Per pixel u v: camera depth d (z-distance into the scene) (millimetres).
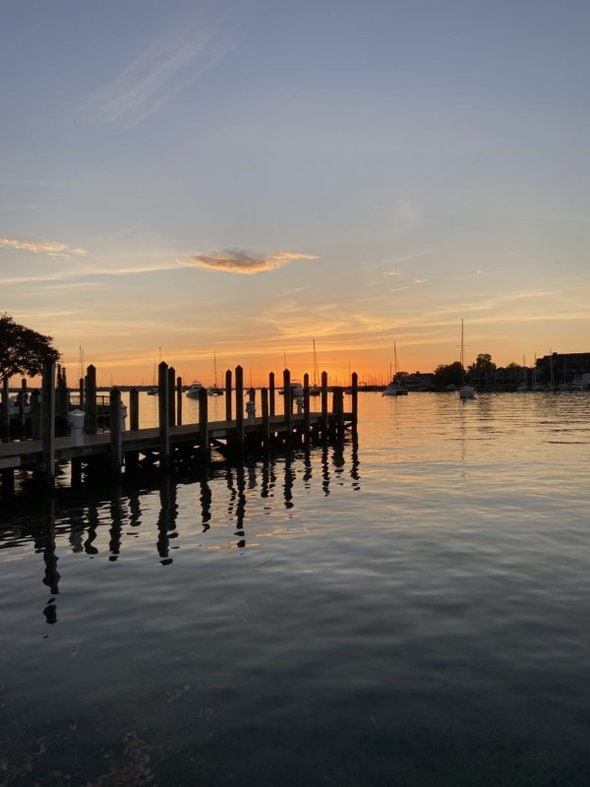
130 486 19641
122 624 7672
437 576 9438
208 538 12305
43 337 62281
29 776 4676
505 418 58844
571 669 6293
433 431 42625
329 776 4648
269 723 5340
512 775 4645
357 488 18500
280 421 32531
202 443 23656
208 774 4688
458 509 14703
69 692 5945
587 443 32156
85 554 11234
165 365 21922
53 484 17578
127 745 5059
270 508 15508
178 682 6102
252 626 7508
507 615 7777
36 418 28594
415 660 6516
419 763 4789
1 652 6891
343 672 6258
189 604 8359
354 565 10078
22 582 9562
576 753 4902
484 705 5602
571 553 10664
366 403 107188
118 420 19688
